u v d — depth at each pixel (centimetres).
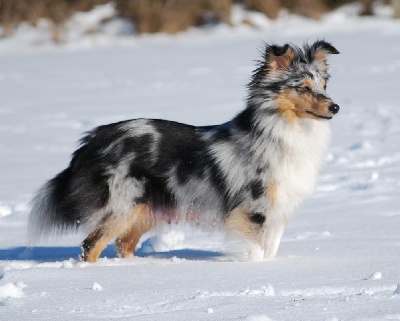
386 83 2761
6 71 3488
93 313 785
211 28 4841
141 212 1138
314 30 4550
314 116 1098
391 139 1955
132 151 1132
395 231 1205
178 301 821
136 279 946
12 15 4697
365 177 1611
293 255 1088
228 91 2733
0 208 1446
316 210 1390
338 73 3055
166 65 3494
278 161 1095
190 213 1152
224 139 1134
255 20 4909
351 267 971
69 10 4772
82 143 1172
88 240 1125
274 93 1107
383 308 764
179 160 1133
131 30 4750
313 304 786
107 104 2572
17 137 2148
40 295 861
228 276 952
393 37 4078
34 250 1213
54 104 2627
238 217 1109
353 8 5119
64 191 1156
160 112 2352
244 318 736
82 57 3909
